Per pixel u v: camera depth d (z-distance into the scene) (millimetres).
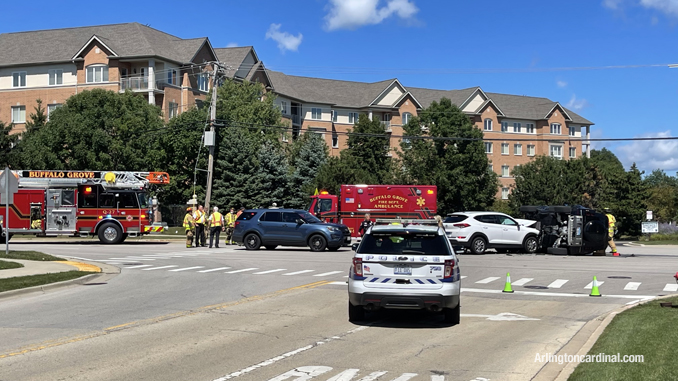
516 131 85938
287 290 15211
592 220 26922
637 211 54906
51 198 31766
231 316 11586
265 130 60031
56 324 10719
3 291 14250
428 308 10344
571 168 62062
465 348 8984
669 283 17094
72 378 7156
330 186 50969
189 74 60844
